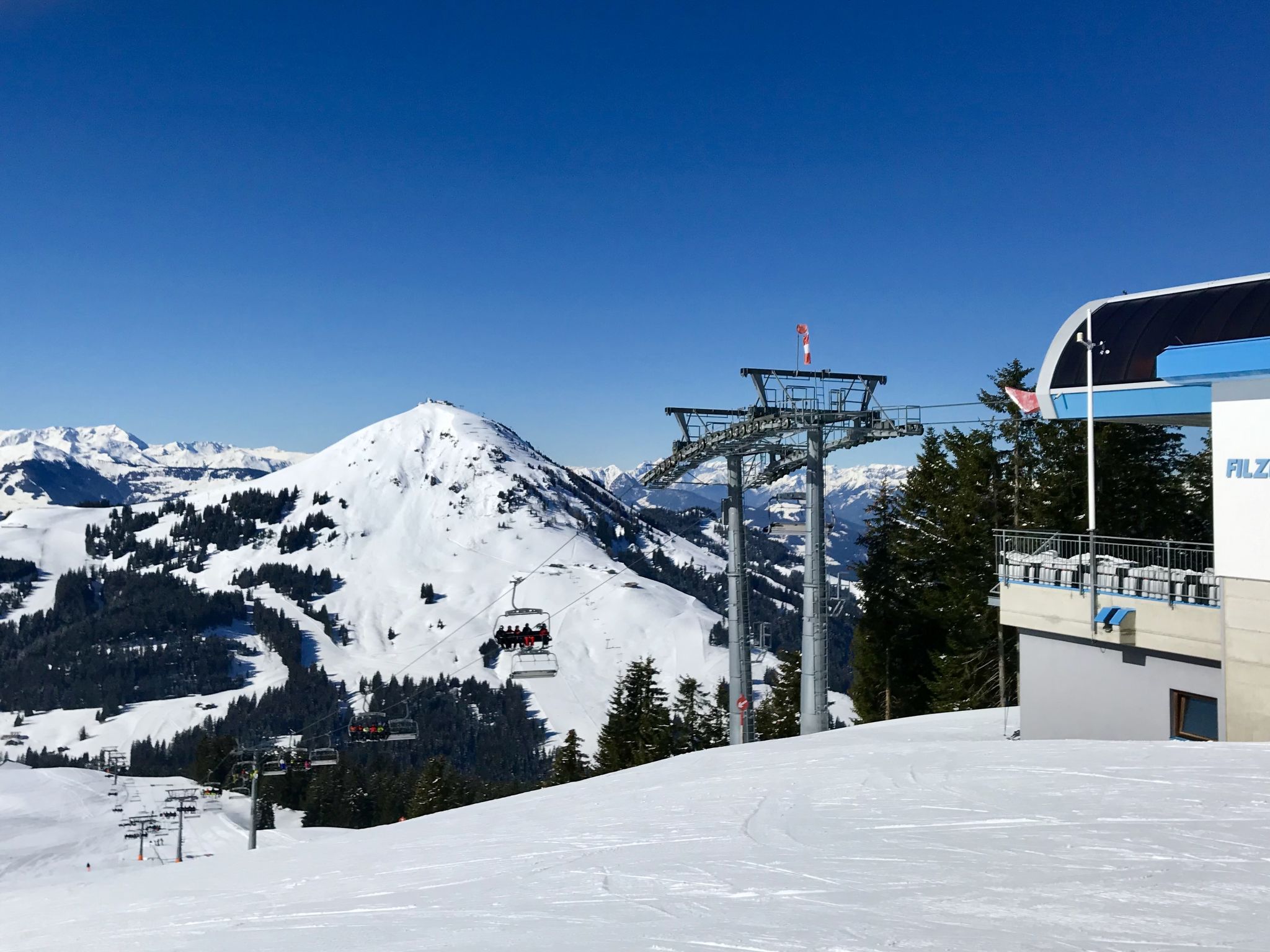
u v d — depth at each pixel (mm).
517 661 36250
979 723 22125
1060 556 18125
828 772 13391
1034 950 4922
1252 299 16656
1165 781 9586
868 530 44500
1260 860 6539
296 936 7770
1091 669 16500
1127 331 18453
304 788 141750
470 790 114625
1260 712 12914
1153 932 5102
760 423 32031
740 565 36438
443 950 6406
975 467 37781
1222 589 13508
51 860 102688
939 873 6887
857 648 44125
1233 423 13375
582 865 9219
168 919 10156
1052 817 8516
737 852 8688
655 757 69062
